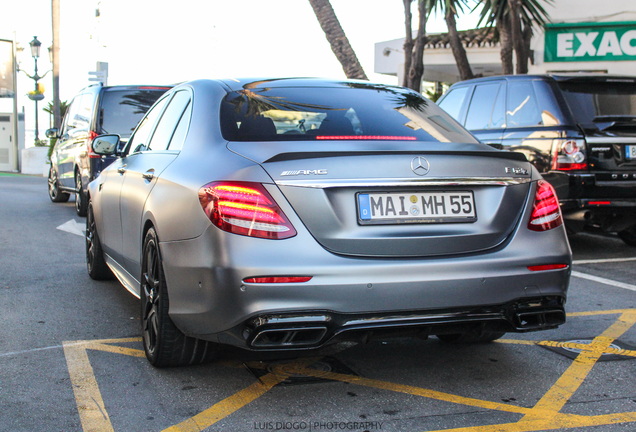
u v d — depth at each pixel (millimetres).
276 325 2715
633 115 6637
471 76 14938
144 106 10070
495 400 3076
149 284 3516
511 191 3119
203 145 3293
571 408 2988
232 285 2730
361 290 2768
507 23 13922
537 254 3062
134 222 3934
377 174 2891
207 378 3354
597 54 16875
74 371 3449
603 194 6449
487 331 3070
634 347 3941
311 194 2814
